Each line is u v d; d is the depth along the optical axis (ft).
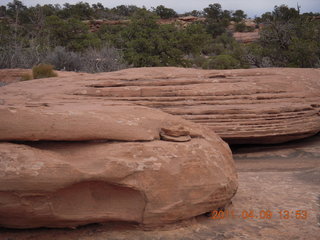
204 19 207.10
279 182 18.47
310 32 86.58
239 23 192.95
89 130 11.12
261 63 80.84
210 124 25.54
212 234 11.32
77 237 10.69
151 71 31.32
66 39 99.09
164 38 84.38
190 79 29.04
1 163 9.49
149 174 10.80
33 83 30.60
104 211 10.67
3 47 70.23
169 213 11.10
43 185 9.64
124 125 11.78
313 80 31.45
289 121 26.76
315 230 11.91
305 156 25.11
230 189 13.01
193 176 11.62
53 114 10.94
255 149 28.02
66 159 10.50
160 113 13.41
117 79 29.45
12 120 10.34
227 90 28.14
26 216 9.92
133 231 11.14
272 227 12.10
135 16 92.79
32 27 115.24
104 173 10.23
